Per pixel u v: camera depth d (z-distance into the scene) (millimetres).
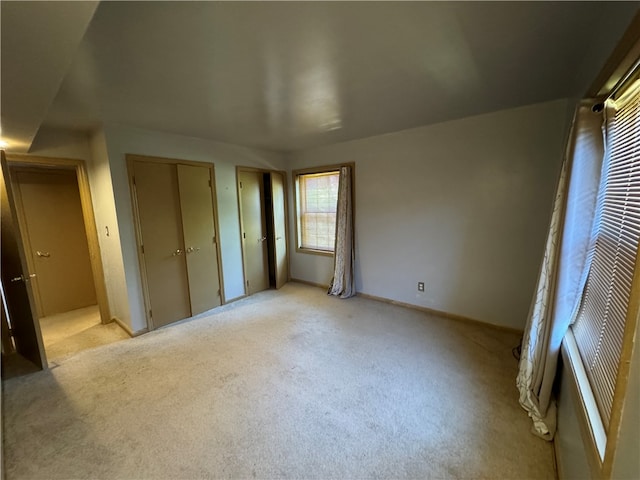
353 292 4270
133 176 3035
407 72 1925
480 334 3006
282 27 1393
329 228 4594
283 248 4863
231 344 2896
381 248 3906
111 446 1695
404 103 2535
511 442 1681
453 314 3408
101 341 3020
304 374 2367
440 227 3361
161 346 2887
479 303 3209
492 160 2926
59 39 1055
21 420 1912
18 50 1102
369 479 1477
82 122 2758
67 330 3328
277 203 4656
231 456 1619
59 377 2383
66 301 4016
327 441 1708
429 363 2492
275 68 1817
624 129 1270
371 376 2324
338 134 3607
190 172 3535
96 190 3221
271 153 4559
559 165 2582
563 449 1469
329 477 1491
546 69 1920
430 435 1739
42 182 3801
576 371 1394
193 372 2422
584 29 1461
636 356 776
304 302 4074
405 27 1420
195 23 1332
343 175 4020
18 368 2533
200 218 3680
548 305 1724
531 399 1811
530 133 2691
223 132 3320
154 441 1727
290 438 1733
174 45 1519
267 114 2715
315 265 4805
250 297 4340
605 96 1351
